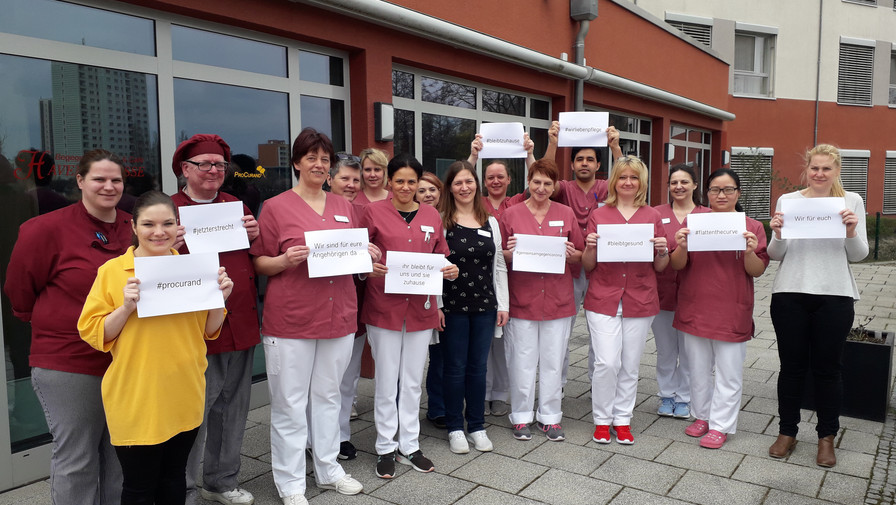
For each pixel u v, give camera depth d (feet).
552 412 14.11
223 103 14.80
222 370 10.43
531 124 25.82
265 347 10.84
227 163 10.28
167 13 13.43
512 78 23.13
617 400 13.84
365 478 12.05
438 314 12.71
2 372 11.27
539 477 12.04
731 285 13.28
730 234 12.78
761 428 14.51
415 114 20.04
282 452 10.85
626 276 13.69
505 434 14.34
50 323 8.52
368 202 14.33
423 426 14.87
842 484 11.64
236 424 10.90
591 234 13.64
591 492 11.40
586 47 27.53
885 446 13.39
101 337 7.80
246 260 10.62
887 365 14.58
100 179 8.61
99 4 12.30
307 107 16.85
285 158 16.37
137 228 8.14
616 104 30.27
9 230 11.45
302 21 15.51
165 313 8.02
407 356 12.35
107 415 8.15
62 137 11.94
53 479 8.77
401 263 11.82
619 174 13.87
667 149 35.73
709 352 13.82
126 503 8.23
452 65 20.29
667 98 33.42
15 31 11.18
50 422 8.68
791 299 12.59
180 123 13.91
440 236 12.76
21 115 11.35
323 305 10.80
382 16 16.52
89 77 12.27
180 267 8.14
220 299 8.43
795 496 11.19
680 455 13.05
